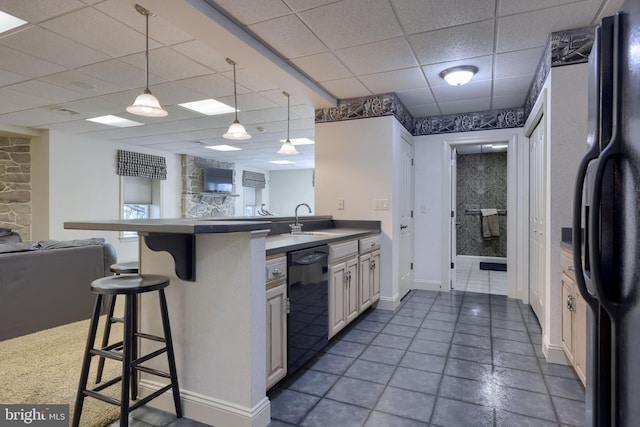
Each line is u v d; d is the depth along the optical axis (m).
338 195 4.04
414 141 4.80
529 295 4.04
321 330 2.57
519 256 4.26
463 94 3.81
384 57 2.91
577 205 1.01
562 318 2.44
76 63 3.16
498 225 7.02
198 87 3.78
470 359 2.57
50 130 5.79
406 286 4.49
